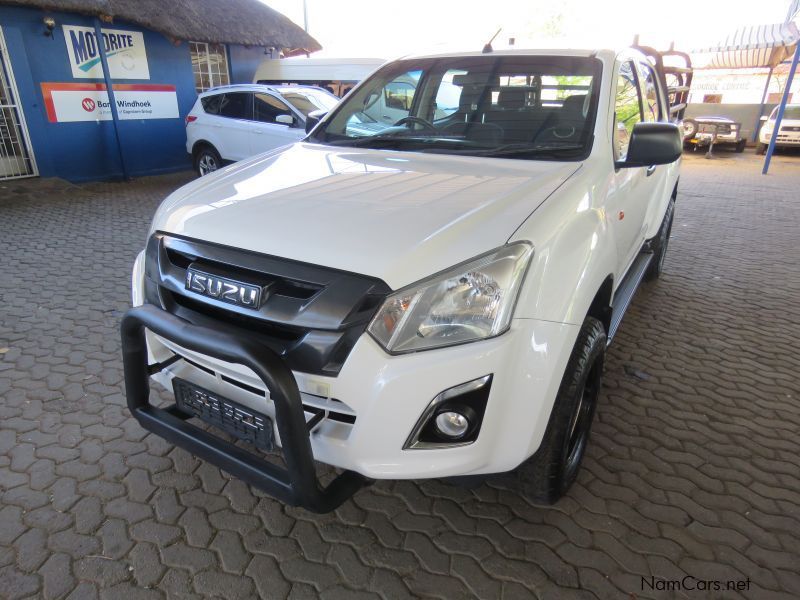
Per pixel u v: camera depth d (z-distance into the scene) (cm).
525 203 200
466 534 221
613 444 280
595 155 255
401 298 165
